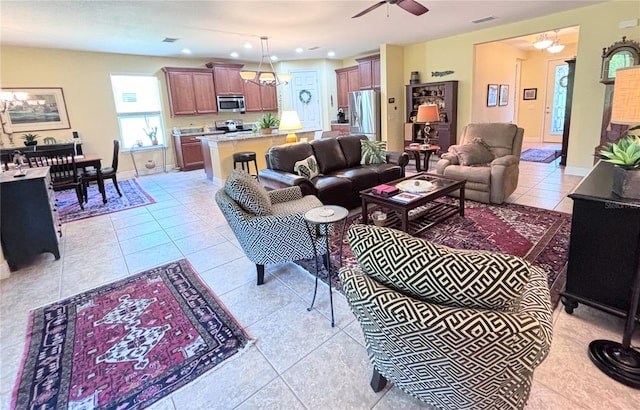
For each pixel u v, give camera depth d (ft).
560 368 5.32
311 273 8.83
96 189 19.89
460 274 3.16
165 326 6.91
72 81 20.77
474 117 22.68
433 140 23.75
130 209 15.52
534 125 30.96
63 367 5.90
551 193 14.76
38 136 20.01
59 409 5.07
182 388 5.37
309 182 11.98
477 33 20.36
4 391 5.44
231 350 6.15
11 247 9.57
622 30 15.48
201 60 25.45
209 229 12.51
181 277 8.91
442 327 3.10
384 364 4.45
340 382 5.36
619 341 5.82
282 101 29.35
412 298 3.45
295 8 13.83
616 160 5.46
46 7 12.43
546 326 3.40
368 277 3.84
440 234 10.69
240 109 26.91
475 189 13.61
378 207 13.56
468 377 3.51
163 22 15.03
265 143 20.61
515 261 3.11
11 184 9.43
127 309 7.56
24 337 6.75
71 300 8.03
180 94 24.04
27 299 8.15
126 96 23.09
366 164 15.48
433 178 12.34
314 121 30.04
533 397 4.83
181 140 24.34
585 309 6.73
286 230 7.64
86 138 21.70
